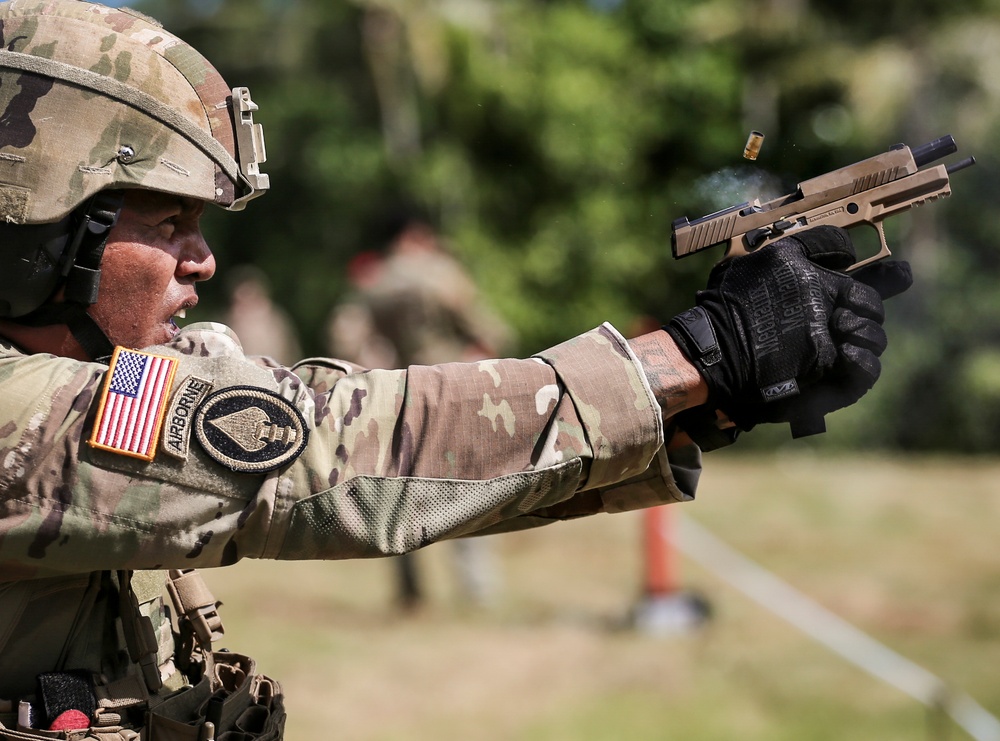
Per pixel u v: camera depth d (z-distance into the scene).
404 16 40.03
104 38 3.63
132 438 3.32
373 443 3.42
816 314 3.62
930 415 36.41
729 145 30.84
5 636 3.65
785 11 36.78
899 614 14.51
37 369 3.41
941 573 16.62
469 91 39.09
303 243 45.56
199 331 3.75
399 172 41.06
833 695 11.57
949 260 37.69
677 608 14.30
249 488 3.36
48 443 3.32
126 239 3.72
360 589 16.41
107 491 3.31
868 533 19.47
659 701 11.60
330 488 3.36
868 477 26.06
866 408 36.00
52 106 3.54
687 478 4.14
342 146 43.25
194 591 4.35
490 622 14.67
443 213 39.16
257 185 3.82
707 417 3.83
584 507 4.26
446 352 15.62
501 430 3.46
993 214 38.16
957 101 39.00
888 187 4.08
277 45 47.59
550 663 12.87
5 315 3.69
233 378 3.43
